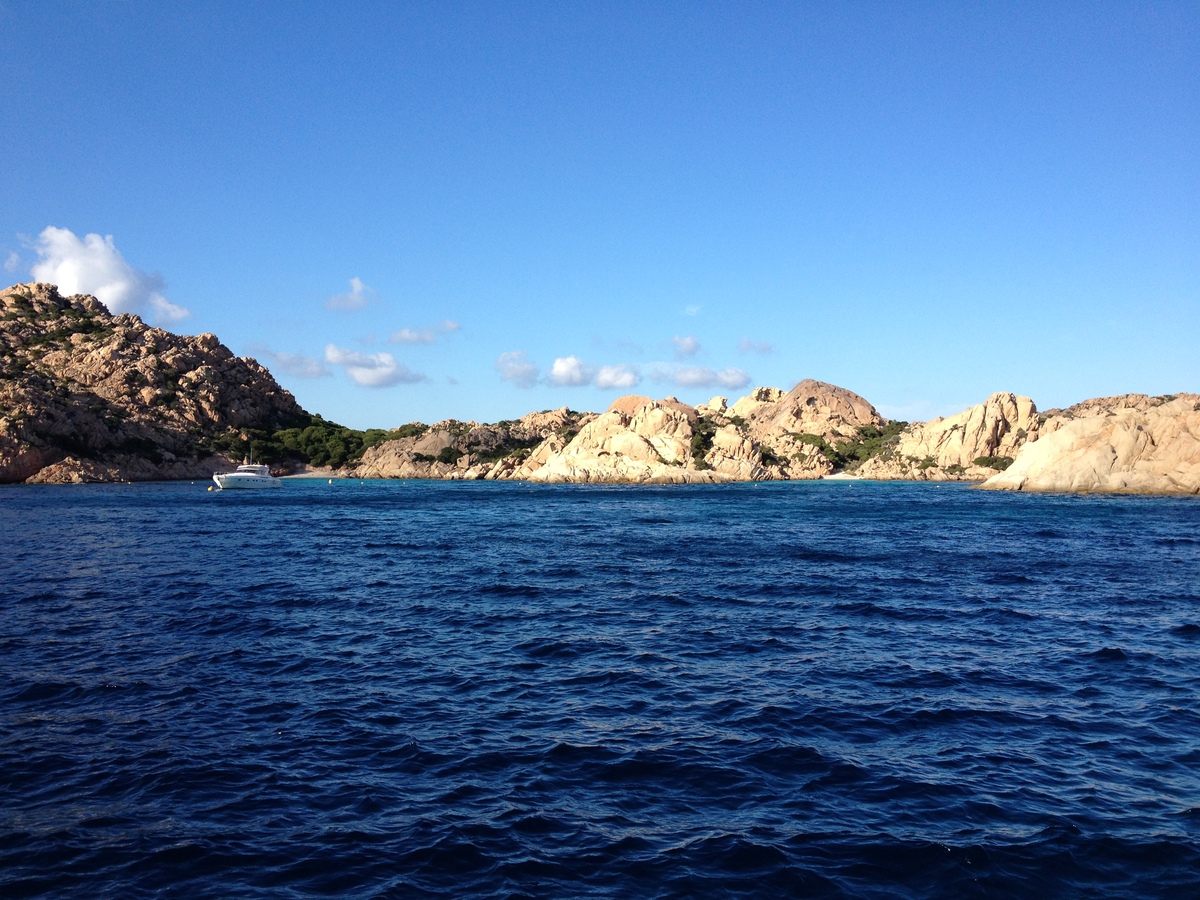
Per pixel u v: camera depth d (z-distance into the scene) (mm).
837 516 80938
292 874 10102
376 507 97562
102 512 81750
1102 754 14398
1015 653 22078
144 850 10688
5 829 11242
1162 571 38719
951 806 12188
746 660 21328
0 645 22328
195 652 21734
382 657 21453
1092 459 115312
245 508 91750
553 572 38812
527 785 12953
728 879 10031
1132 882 10008
